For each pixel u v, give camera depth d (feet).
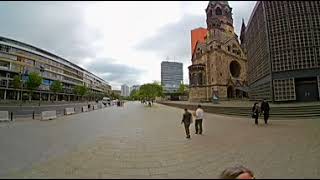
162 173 19.62
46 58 241.55
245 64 224.53
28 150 27.12
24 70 195.21
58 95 268.82
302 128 41.73
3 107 116.57
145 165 21.88
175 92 347.56
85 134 39.06
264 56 94.48
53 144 30.63
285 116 58.70
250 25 120.57
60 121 60.64
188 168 21.01
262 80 98.94
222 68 201.46
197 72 209.77
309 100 82.12
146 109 136.36
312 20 83.41
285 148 27.22
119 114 90.89
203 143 31.65
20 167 20.70
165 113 98.53
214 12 215.31
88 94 362.12
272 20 88.99
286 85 84.53
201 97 206.90
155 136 37.60
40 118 66.90
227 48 210.38
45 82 238.48
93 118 71.31
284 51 85.87
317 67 81.05
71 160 23.13
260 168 20.45
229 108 80.48
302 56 83.15
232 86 205.26
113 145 30.50
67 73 295.48
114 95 517.55
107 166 21.39
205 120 63.31
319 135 34.30
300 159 22.71
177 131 43.39
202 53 219.20
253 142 31.22
